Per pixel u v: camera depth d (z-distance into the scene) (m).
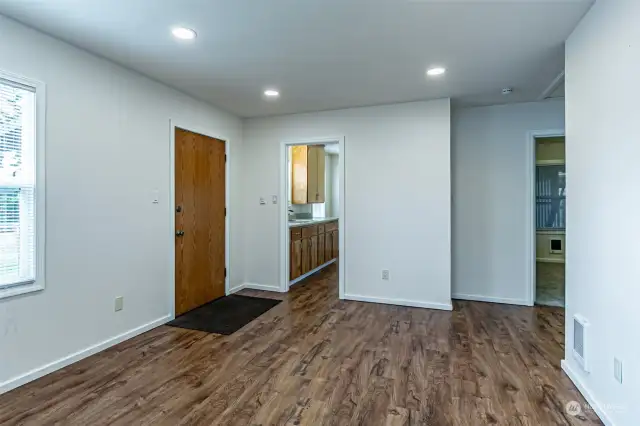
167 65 2.96
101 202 2.82
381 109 4.14
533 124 4.07
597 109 2.03
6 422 1.91
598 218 2.02
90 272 2.74
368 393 2.21
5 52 2.17
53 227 2.46
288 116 4.59
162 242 3.46
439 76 3.20
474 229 4.31
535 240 4.25
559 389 2.26
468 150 4.30
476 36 2.43
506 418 1.96
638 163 1.64
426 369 2.52
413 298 4.07
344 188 4.33
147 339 3.07
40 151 2.37
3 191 2.20
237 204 4.73
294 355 2.75
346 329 3.32
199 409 2.04
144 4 2.04
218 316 3.69
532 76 3.20
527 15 2.16
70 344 2.59
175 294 3.63
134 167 3.12
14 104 2.24
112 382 2.33
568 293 2.44
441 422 1.92
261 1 2.01
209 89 3.57
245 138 4.84
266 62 2.88
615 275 1.84
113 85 2.91
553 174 4.30
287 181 4.73
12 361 2.24
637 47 1.64
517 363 2.62
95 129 2.76
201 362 2.63
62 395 2.18
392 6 2.06
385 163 4.14
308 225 5.68
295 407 2.06
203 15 2.16
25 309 2.30
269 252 4.77
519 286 4.16
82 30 2.35
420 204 4.02
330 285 5.09
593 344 2.07
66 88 2.54
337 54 2.73
